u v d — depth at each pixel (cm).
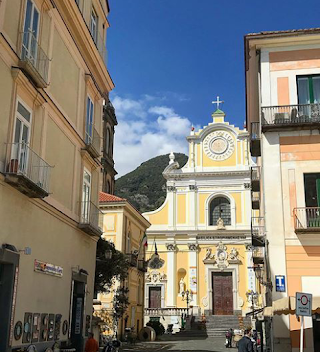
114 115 3841
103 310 2802
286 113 1708
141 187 10169
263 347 2047
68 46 1538
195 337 3431
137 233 3453
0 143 1044
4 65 1074
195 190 4266
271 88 1781
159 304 4059
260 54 1834
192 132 4400
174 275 4084
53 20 1389
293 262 1590
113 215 3000
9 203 1075
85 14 1709
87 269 1731
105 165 3569
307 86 1777
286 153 1692
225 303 4000
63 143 1486
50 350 1246
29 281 1183
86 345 1360
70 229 1541
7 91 1085
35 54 1241
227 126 4338
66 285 1480
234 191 4206
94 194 1844
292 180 1666
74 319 1630
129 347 2503
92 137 1808
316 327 1493
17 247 1117
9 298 1057
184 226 4203
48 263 1323
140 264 3412
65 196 1498
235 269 4034
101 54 1900
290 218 1633
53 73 1395
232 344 2673
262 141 1725
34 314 1206
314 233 1589
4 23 1075
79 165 1652
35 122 1255
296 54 1806
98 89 1877
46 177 1284
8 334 1040
